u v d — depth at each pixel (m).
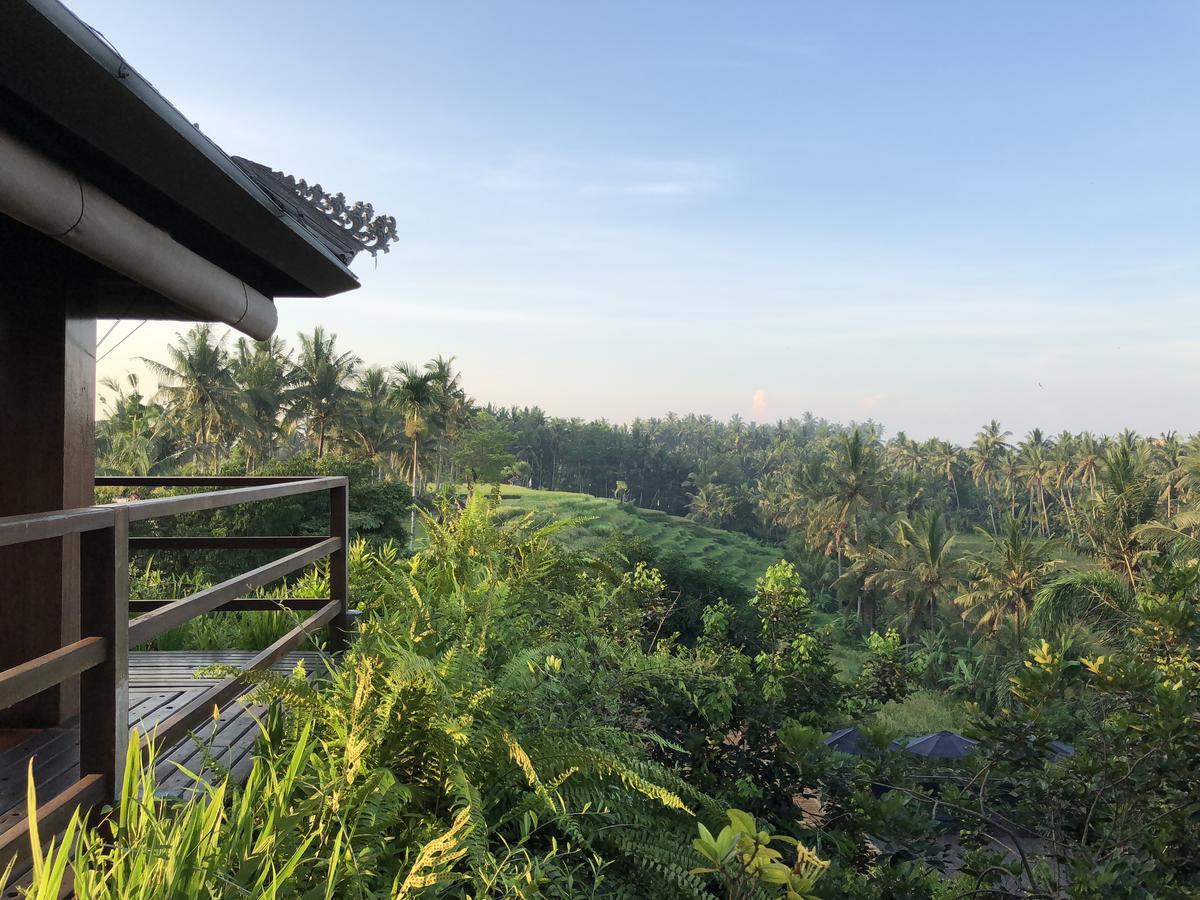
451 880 1.85
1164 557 6.05
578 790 2.48
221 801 1.85
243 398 62.34
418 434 69.38
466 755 2.38
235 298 3.83
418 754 2.36
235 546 4.25
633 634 4.73
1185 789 4.22
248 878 1.69
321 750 2.49
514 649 3.39
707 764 4.74
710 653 5.75
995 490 127.62
